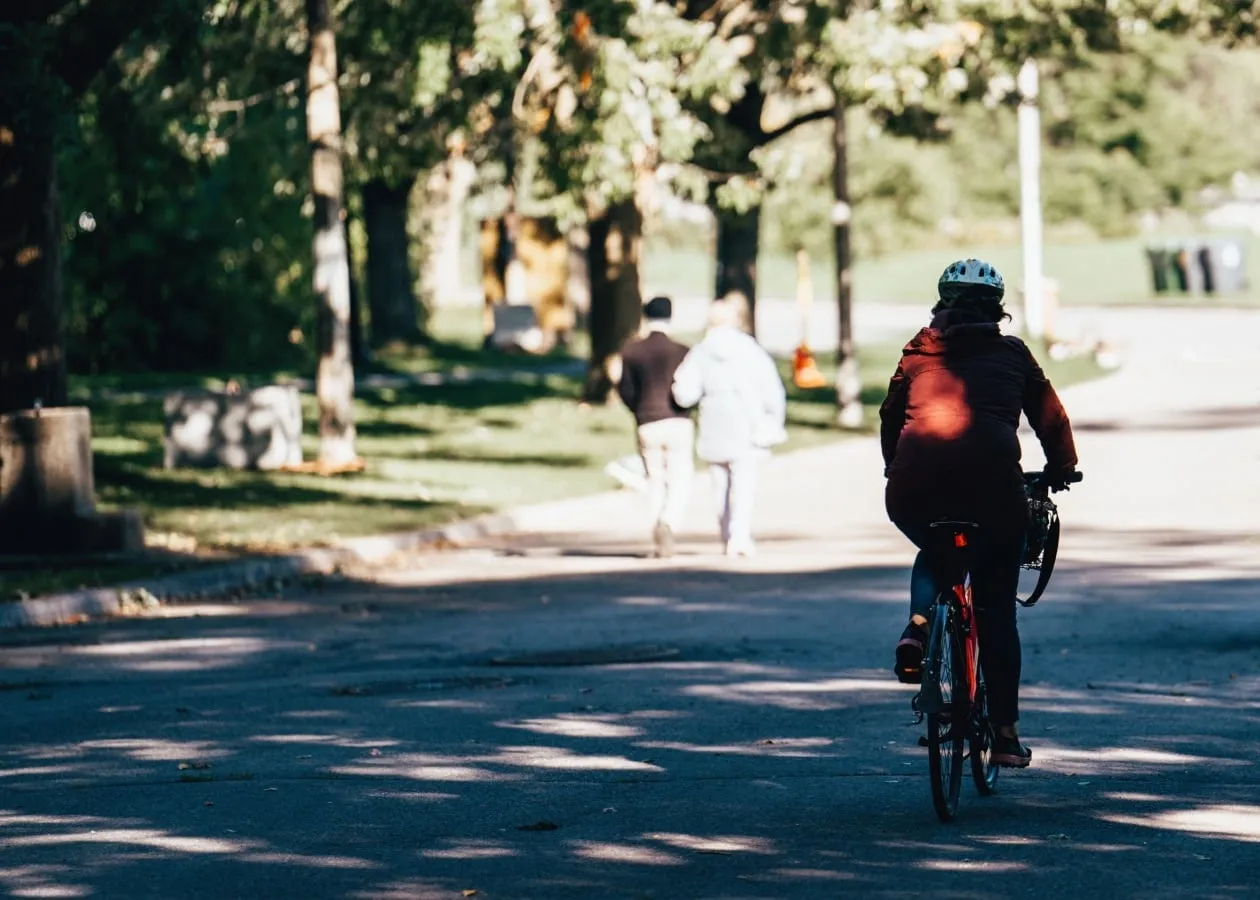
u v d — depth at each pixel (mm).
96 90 56031
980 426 19906
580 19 67625
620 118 68562
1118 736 24281
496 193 144750
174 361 109000
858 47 68312
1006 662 20453
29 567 43406
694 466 65250
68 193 80062
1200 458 62375
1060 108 145000
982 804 20562
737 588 39656
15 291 46750
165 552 44844
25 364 46812
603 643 33312
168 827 19984
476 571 43938
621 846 18797
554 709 26969
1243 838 18750
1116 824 19453
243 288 110312
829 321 157875
